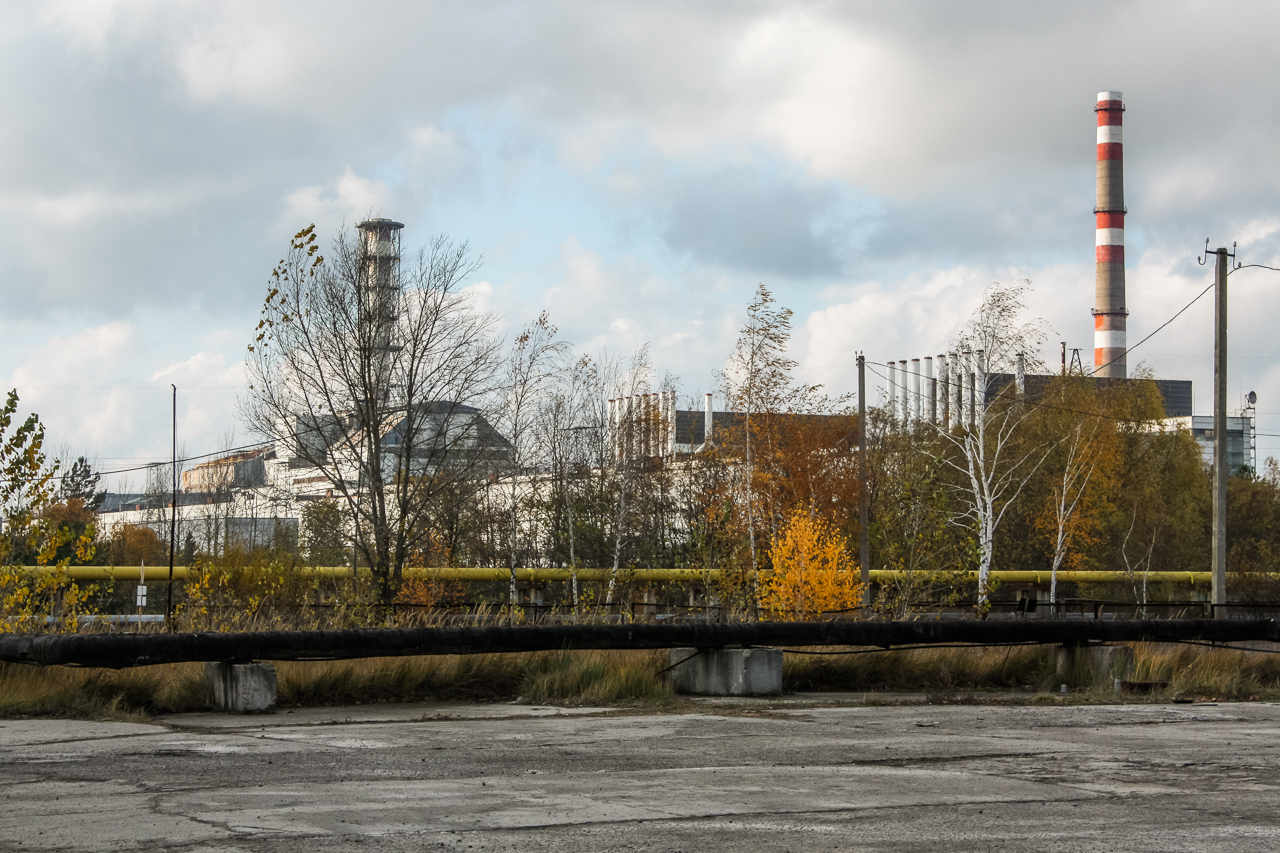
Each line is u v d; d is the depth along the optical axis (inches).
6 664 478.0
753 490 1450.5
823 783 295.4
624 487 1696.6
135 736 378.6
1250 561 2258.9
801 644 551.5
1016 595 2063.2
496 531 1579.7
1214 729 421.1
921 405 3400.6
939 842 226.2
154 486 3255.4
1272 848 223.1
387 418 1232.2
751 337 1462.8
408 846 219.1
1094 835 233.9
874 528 1582.2
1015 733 402.6
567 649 530.6
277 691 475.5
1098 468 2146.9
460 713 455.2
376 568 1170.0
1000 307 1648.6
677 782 295.0
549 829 235.5
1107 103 4065.0
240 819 243.1
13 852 212.5
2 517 616.4
